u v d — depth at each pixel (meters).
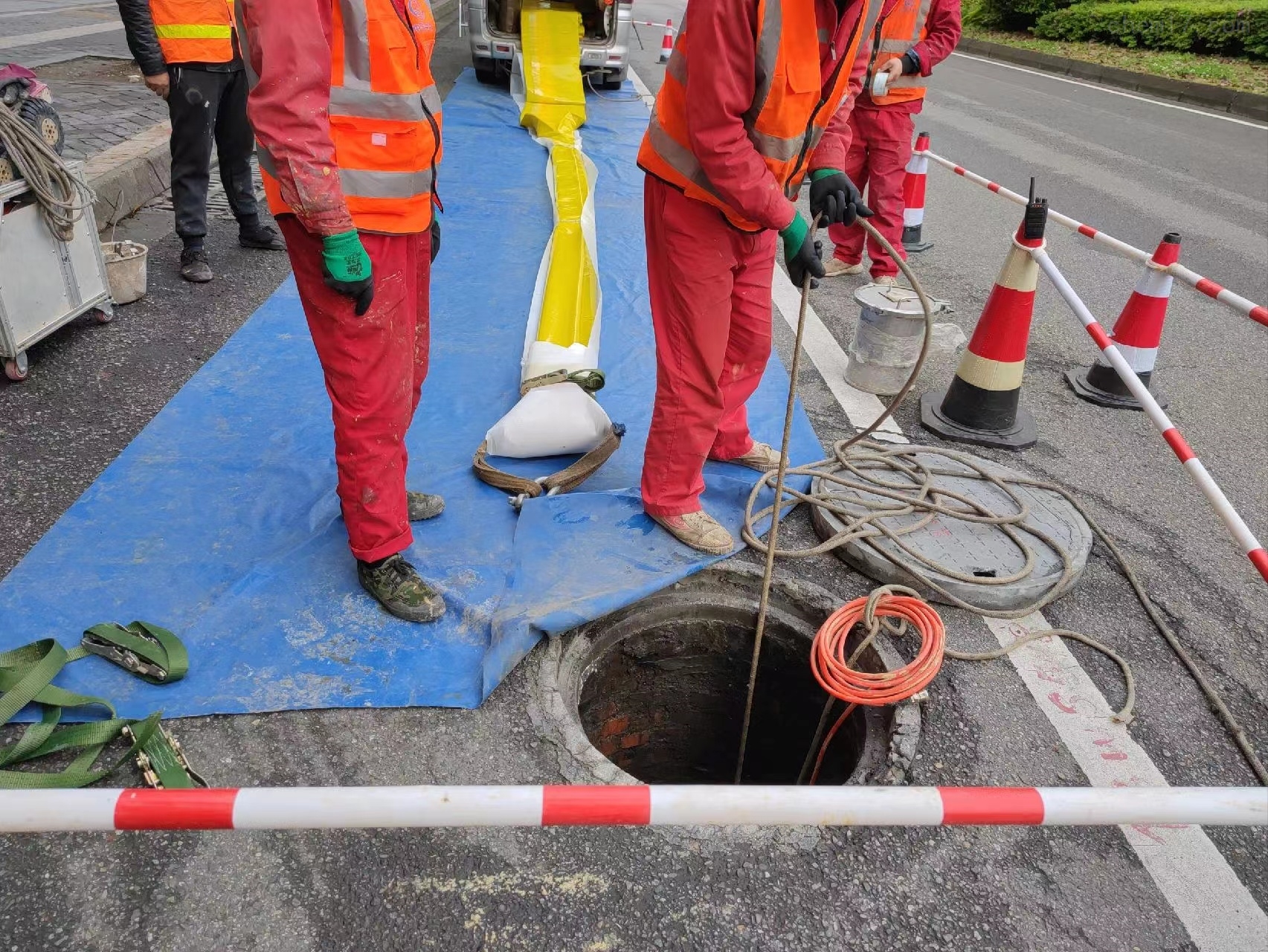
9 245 3.65
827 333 4.98
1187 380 4.70
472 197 6.66
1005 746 2.42
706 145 2.30
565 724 2.37
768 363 4.57
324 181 2.07
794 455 3.71
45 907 1.89
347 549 2.98
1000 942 1.92
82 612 2.65
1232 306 3.42
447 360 4.34
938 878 2.04
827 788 1.54
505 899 1.94
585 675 2.79
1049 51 17.06
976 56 18.39
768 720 3.22
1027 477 3.50
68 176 3.86
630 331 4.81
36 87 3.93
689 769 3.45
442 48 12.88
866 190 6.07
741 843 2.09
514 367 4.32
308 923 1.88
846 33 2.32
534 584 2.82
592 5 10.42
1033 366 4.79
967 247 6.62
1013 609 2.91
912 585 2.93
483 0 9.73
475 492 3.37
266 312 4.63
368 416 2.49
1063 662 2.72
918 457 3.64
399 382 2.52
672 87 2.52
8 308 3.67
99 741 2.21
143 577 2.80
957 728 2.47
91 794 1.43
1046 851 2.13
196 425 3.61
